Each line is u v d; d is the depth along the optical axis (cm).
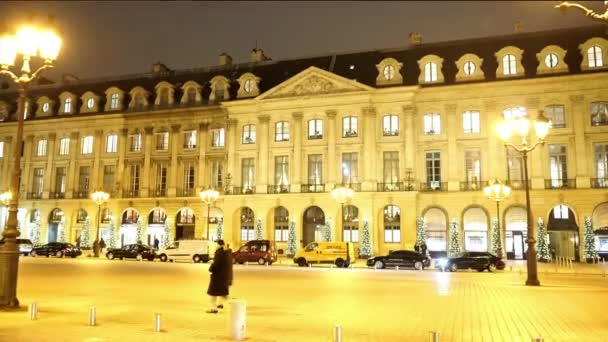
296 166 4738
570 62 4312
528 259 2261
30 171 5781
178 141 5331
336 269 3400
